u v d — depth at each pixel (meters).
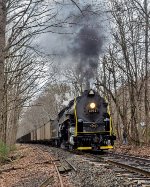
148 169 12.47
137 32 28.81
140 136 29.19
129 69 29.70
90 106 23.02
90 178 10.80
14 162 21.12
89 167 13.16
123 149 27.03
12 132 30.34
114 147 30.27
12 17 11.09
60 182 10.16
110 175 10.74
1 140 21.86
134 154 21.58
